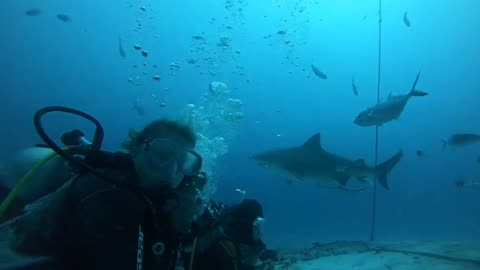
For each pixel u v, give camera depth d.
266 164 5.32
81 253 1.32
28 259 1.42
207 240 2.49
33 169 1.59
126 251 1.28
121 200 1.33
